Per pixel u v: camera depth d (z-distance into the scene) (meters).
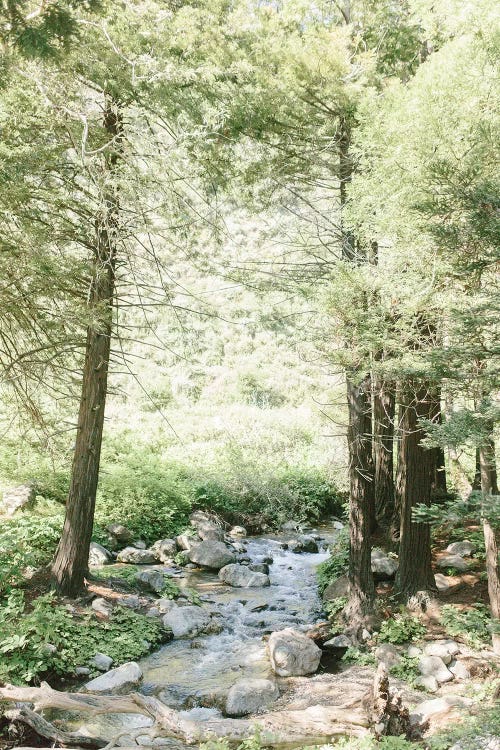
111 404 23.66
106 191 7.57
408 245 6.83
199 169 7.70
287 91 8.88
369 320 7.01
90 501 9.52
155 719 6.24
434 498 14.42
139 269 9.34
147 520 14.59
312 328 8.70
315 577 12.86
